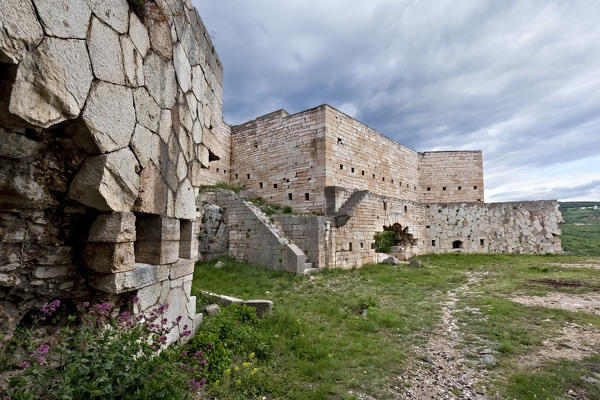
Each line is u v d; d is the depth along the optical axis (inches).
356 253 577.6
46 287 88.9
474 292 351.9
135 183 102.3
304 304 294.4
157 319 119.2
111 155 89.1
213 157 207.0
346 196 620.4
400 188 905.5
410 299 325.4
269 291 357.4
